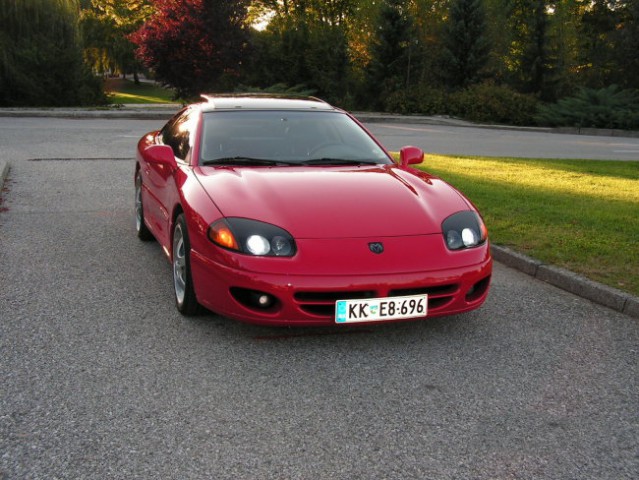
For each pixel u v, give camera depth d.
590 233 6.21
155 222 5.02
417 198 3.97
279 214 3.61
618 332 4.01
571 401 3.08
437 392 3.13
